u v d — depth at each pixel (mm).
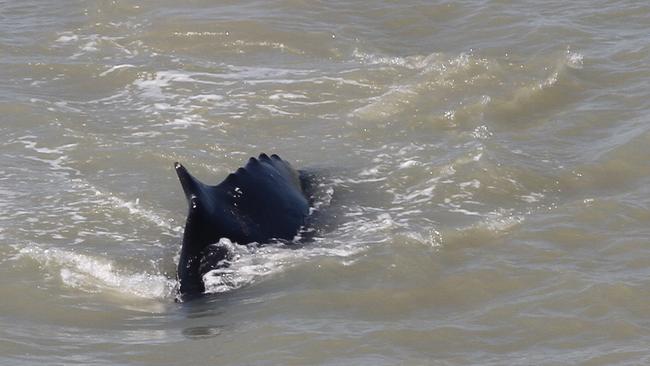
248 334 48906
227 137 72438
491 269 54844
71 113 76438
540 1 94812
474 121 73375
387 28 91250
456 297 52656
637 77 78812
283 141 71750
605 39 86125
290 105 77062
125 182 66562
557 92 77375
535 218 60344
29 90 80312
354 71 82250
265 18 92125
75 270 56594
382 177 66062
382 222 60250
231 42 88750
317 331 49000
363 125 73625
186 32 90312
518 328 49500
